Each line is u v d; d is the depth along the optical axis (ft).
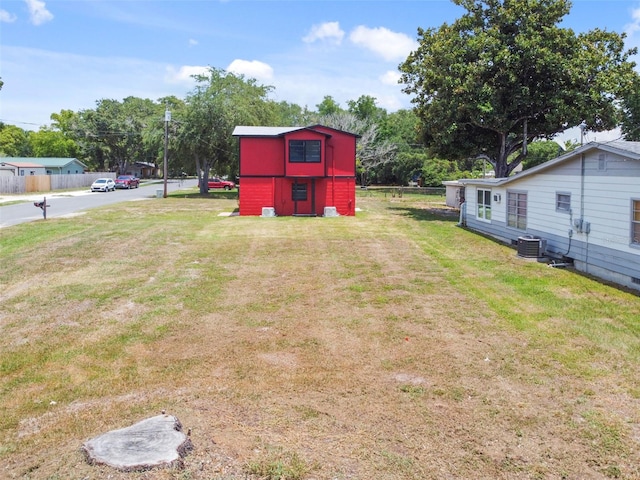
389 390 17.10
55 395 16.55
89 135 217.36
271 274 35.76
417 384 17.62
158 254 42.96
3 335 22.52
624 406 15.96
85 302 27.99
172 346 21.40
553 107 71.87
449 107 74.02
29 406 15.71
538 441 13.80
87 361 19.61
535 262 40.78
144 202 100.53
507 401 16.28
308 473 11.93
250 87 123.03
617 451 13.32
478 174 151.02
